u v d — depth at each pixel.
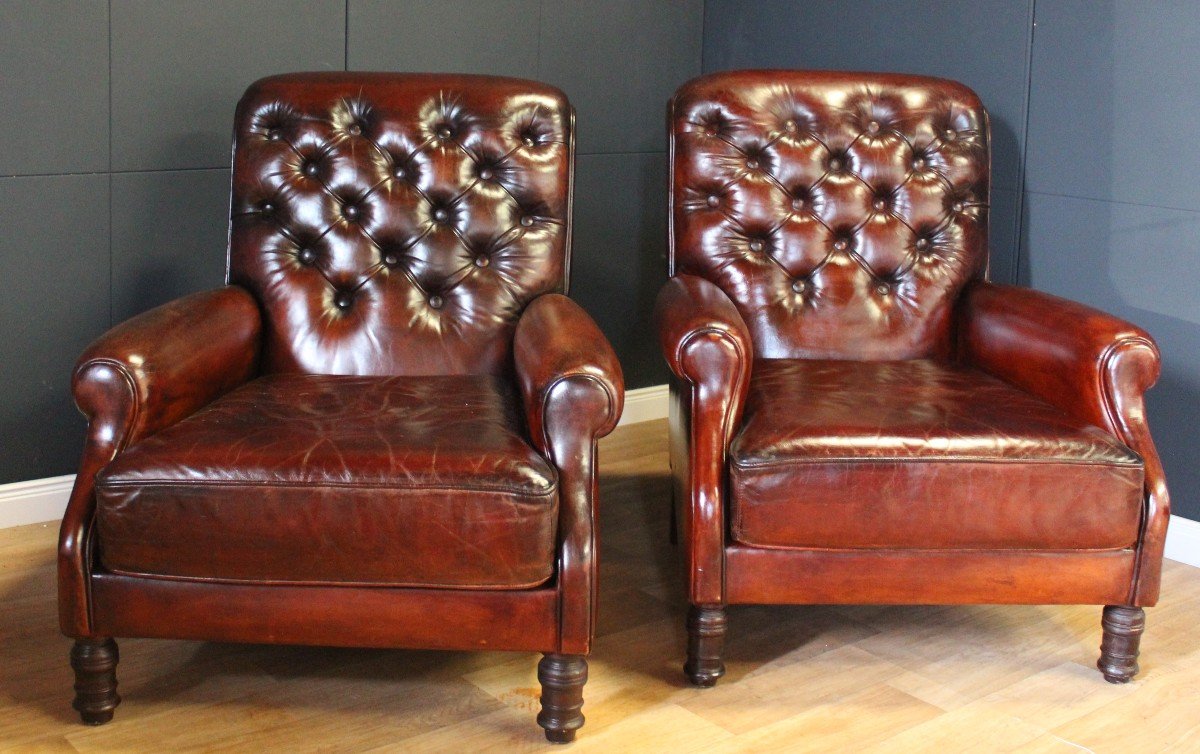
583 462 1.90
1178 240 2.67
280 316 2.41
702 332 2.04
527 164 2.48
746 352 2.07
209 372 2.13
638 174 3.60
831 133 2.63
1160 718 2.06
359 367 2.40
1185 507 2.74
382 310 2.43
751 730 2.00
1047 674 2.21
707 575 2.07
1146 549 2.08
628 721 2.02
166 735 1.94
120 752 1.89
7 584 2.47
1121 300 2.80
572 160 2.53
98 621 1.89
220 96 2.86
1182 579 2.63
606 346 2.00
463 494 1.82
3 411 2.70
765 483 2.01
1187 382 2.69
